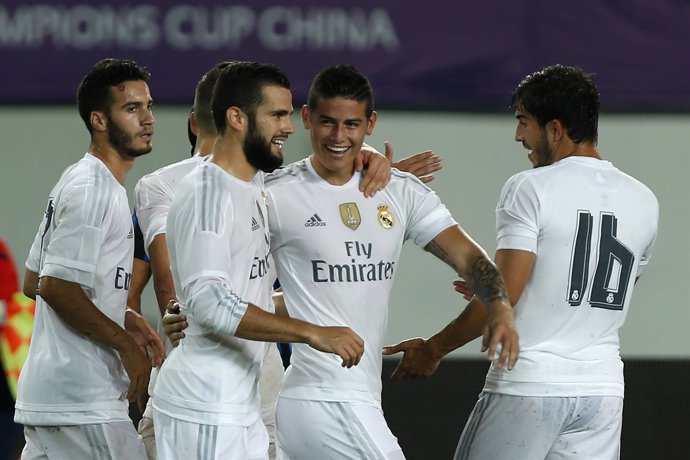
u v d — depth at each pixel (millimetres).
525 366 12359
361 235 12531
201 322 11203
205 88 14633
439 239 12766
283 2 24969
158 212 14352
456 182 26156
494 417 12570
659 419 20547
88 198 12719
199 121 14773
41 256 13414
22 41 25031
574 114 12570
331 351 11180
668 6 25453
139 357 12797
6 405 18844
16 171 25859
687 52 25562
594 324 12469
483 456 12672
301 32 25016
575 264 12336
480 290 12148
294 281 12555
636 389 20625
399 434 20406
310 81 25047
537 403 12305
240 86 11594
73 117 25797
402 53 25266
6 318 18906
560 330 12414
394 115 25797
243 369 11875
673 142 26125
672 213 26172
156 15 24969
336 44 25109
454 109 25531
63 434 13031
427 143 25938
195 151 16000
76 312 12602
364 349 12281
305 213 12492
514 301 12219
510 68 25359
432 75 25328
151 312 25078
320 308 12438
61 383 12953
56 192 13195
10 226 25891
